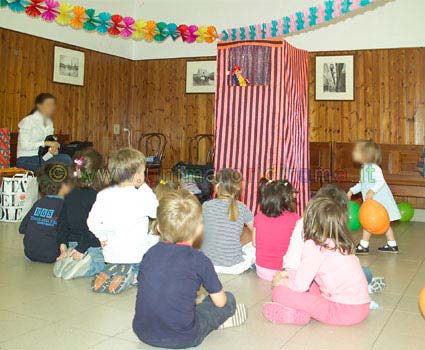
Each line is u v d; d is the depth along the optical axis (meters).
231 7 7.47
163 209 2.02
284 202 3.06
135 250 2.82
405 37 6.44
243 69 4.28
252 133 4.28
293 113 4.41
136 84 8.16
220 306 2.09
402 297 2.82
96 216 2.79
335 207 2.31
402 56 6.46
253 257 3.35
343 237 2.30
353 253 2.35
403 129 6.47
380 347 2.07
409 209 5.94
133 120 8.17
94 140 7.46
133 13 8.07
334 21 6.78
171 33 5.68
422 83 6.37
